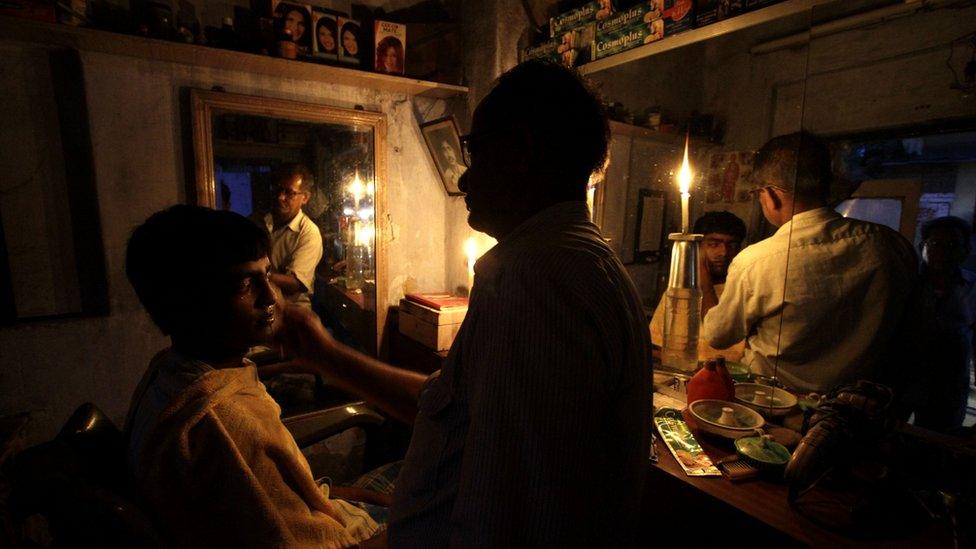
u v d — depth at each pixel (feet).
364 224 6.02
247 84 5.20
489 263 1.81
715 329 3.98
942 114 2.64
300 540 2.51
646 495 3.17
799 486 2.63
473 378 1.65
